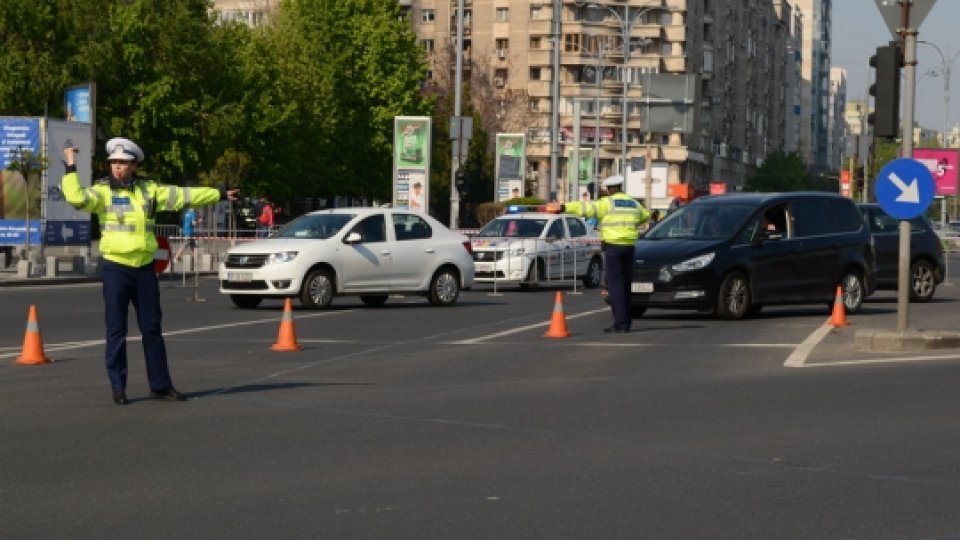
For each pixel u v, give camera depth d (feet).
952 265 209.36
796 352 65.05
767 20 559.79
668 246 87.81
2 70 237.66
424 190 189.88
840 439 40.42
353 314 93.86
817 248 91.35
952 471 35.55
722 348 67.92
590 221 148.36
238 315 92.27
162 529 28.71
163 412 45.32
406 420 43.83
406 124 189.67
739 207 90.53
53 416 44.32
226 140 261.85
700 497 32.17
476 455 37.63
